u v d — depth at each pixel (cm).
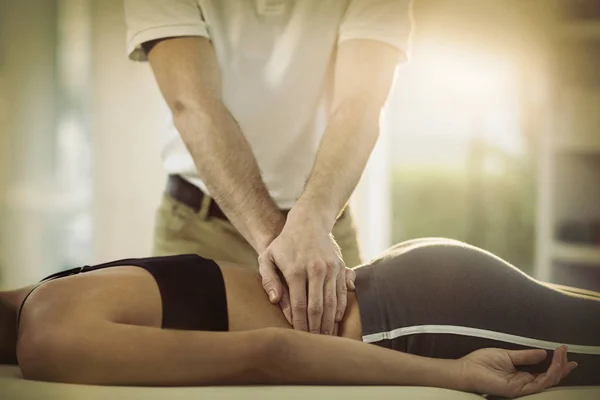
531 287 123
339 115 151
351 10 167
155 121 302
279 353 101
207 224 177
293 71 176
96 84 305
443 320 116
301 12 173
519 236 309
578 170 299
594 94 296
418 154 315
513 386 110
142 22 159
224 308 113
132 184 303
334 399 94
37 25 331
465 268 121
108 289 108
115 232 304
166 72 155
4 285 336
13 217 338
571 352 120
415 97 315
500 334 117
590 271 296
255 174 142
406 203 317
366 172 298
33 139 336
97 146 304
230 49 174
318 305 114
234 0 172
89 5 321
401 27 165
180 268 115
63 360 101
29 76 333
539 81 303
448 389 103
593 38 297
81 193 335
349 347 106
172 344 100
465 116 312
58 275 122
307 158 183
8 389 98
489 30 307
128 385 101
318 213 127
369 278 122
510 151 308
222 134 145
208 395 94
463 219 314
